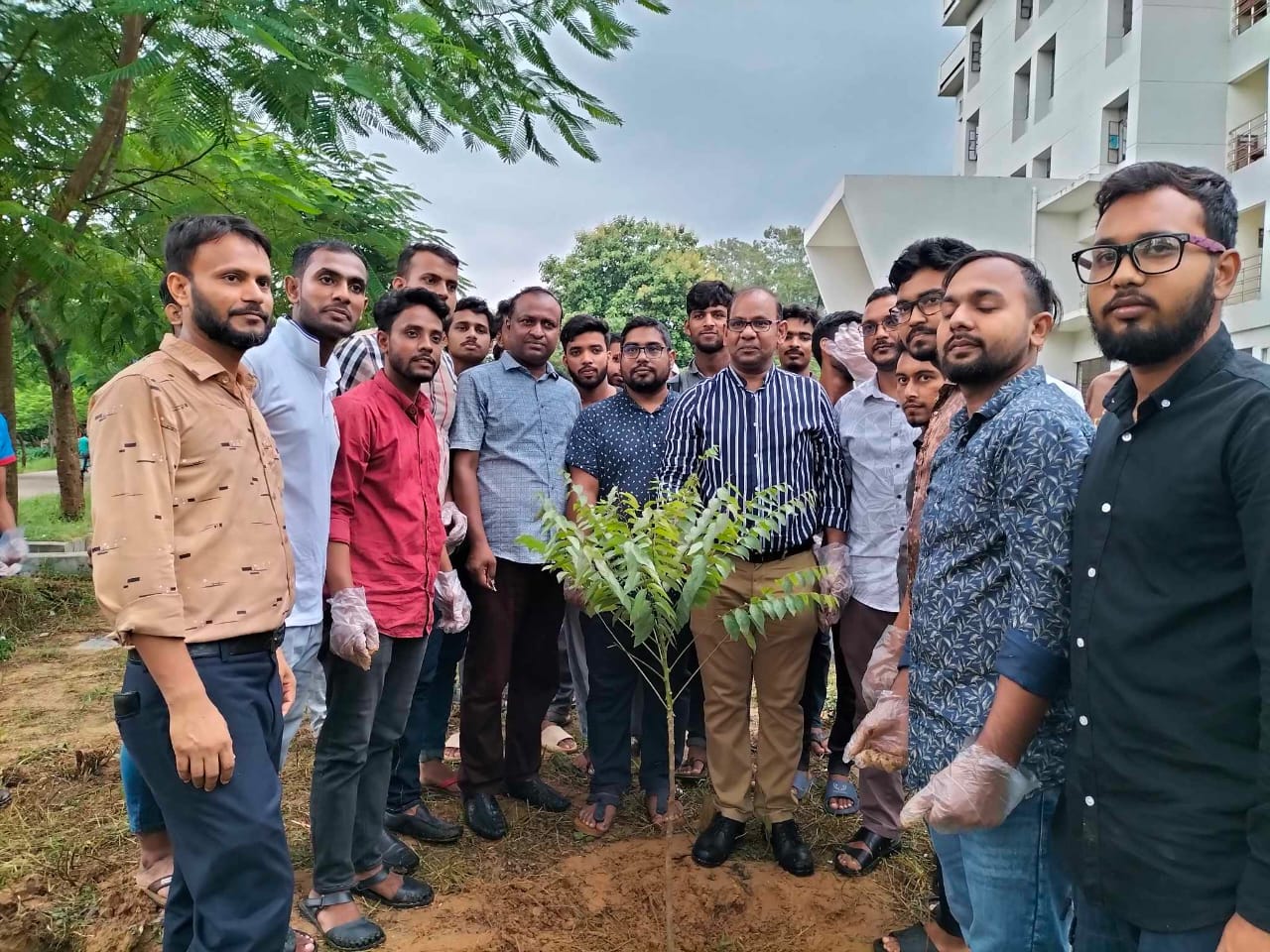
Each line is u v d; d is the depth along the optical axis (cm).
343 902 269
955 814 169
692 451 333
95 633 656
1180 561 141
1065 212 1510
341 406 270
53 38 378
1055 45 1877
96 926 271
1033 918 184
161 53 332
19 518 1194
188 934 208
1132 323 143
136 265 625
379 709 280
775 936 278
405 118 413
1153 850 144
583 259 2467
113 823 337
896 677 239
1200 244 140
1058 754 179
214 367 200
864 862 311
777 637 315
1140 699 146
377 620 267
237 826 190
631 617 226
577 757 423
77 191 502
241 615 199
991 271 192
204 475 195
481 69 460
